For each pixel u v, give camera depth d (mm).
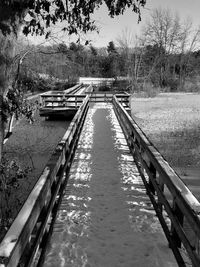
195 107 30312
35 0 5004
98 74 77438
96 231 4961
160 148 14594
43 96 22797
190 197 3537
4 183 6848
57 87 40938
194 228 3125
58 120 22281
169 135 17453
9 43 4453
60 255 4312
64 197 6281
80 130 12648
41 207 3830
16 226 2928
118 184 7008
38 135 15594
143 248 4477
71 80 46406
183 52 64938
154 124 21125
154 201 5570
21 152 13539
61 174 5926
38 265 3629
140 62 58125
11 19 4371
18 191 8516
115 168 8180
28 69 8812
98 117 17891
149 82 56562
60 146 6477
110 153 9703
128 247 4508
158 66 62594
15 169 7391
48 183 4367
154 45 63938
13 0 4277
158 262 4129
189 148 14469
